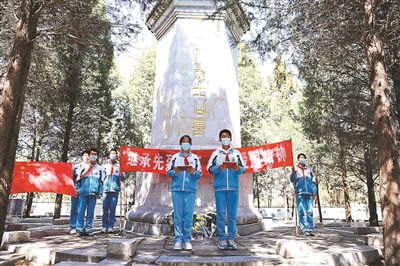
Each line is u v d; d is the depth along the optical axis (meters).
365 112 10.59
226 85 8.70
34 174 6.81
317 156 16.72
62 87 13.05
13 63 4.73
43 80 10.46
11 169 4.46
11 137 4.50
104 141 18.44
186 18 8.89
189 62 8.58
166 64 9.20
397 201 4.28
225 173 5.34
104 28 6.34
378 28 5.11
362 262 4.88
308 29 5.88
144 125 24.30
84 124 17.17
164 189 7.49
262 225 8.58
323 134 13.08
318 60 6.92
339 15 5.56
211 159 5.55
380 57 4.96
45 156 18.23
